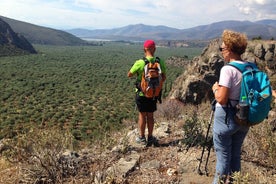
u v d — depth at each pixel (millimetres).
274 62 22875
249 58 24109
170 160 5500
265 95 3582
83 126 46812
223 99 3768
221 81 3797
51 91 90000
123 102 75688
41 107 66062
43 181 4895
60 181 4844
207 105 15164
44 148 5168
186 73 20266
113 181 4742
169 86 65562
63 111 61750
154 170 5137
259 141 5797
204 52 19875
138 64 5852
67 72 136375
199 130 6191
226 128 3887
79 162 5402
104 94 87688
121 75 133500
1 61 161875
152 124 6324
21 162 5273
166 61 161500
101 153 5832
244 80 3695
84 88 98000
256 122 3703
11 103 70750
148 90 5848
